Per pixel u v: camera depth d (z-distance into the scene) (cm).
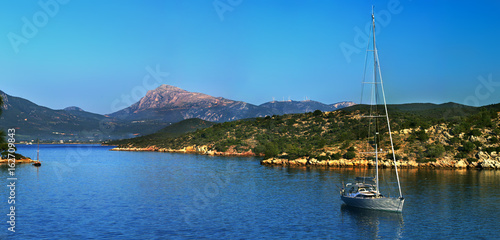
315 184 9900
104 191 9188
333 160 14812
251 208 7088
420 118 19625
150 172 13688
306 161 15338
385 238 5266
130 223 6081
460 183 9612
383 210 6644
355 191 7619
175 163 17812
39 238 5309
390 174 11681
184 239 5272
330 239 5244
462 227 5691
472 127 15300
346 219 6200
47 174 12975
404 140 15350
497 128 15025
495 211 6594
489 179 10331
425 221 6019
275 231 5609
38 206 7350
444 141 14825
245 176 11869
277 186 9619
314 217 6359
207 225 5947
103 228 5794
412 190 8575
